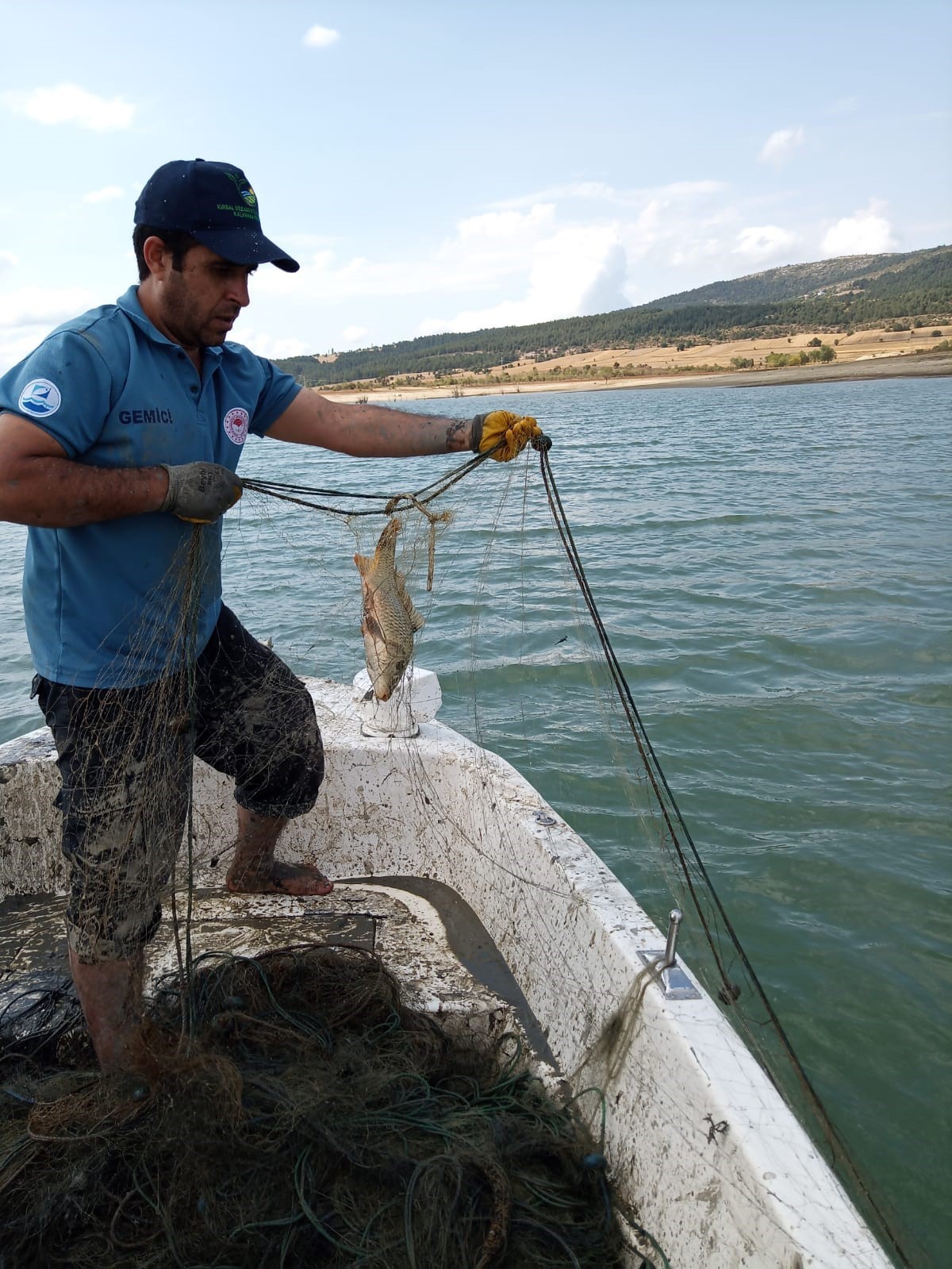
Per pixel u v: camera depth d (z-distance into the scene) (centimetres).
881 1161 349
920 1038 410
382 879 383
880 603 1034
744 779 629
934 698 758
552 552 1346
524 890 314
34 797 364
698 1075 209
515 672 791
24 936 340
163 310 245
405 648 317
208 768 378
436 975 315
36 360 227
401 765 376
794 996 432
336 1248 216
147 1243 217
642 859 528
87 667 253
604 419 5206
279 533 661
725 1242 194
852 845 548
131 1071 237
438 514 306
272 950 311
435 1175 220
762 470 2412
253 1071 251
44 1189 221
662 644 901
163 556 255
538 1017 298
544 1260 217
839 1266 166
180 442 251
